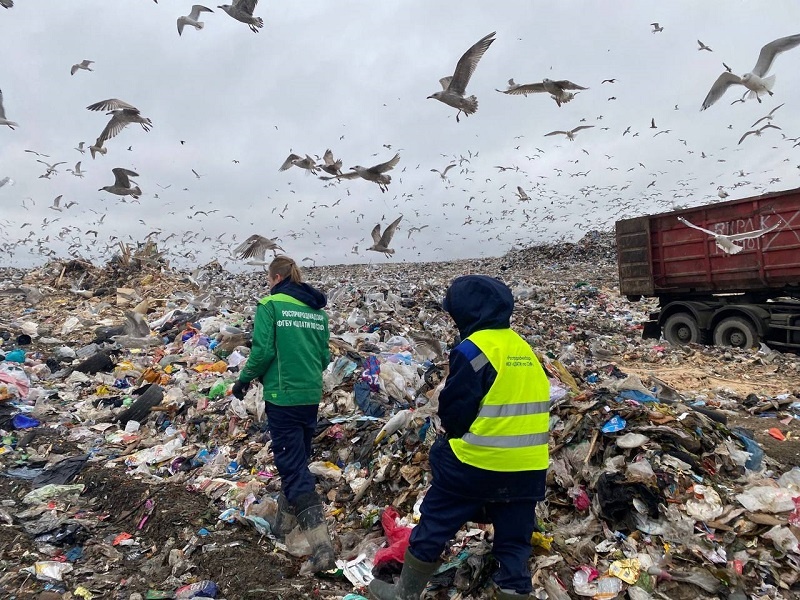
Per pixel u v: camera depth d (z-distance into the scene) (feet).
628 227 43.93
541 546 11.48
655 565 11.14
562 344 38.52
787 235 34.09
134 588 11.34
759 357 34.60
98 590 11.23
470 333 9.69
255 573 11.39
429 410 16.40
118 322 37.52
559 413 15.26
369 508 14.12
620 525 12.20
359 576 11.41
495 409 8.92
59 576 11.65
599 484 12.61
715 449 14.25
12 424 20.04
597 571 11.15
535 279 78.02
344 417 19.06
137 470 16.79
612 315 53.01
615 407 14.76
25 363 27.43
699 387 28.71
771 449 17.02
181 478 16.44
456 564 11.25
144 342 30.60
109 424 20.75
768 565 11.18
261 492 15.19
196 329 32.17
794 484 13.44
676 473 12.95
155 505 14.30
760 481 13.46
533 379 9.36
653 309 55.11
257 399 20.13
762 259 35.40
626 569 11.06
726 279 37.70
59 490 15.56
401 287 60.49
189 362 26.91
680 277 40.63
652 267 42.29
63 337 34.06
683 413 15.21
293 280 13.37
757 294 37.52
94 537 13.41
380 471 15.01
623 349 39.81
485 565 10.91
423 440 15.51
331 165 19.27
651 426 13.98
